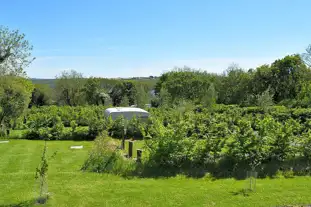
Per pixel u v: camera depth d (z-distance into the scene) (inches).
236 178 347.6
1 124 870.4
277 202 264.2
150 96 1674.5
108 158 392.8
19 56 994.1
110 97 1875.0
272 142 390.0
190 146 381.4
